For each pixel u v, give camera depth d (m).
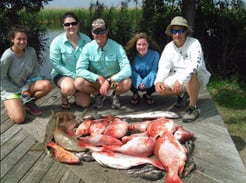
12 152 3.11
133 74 3.94
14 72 3.81
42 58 9.19
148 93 4.02
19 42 3.65
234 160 2.78
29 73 3.91
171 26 3.61
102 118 3.43
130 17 8.11
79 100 4.03
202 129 3.38
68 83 3.85
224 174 2.57
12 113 3.69
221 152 2.91
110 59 3.78
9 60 3.74
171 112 3.68
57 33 11.23
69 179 2.62
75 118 3.49
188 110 3.64
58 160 2.87
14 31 3.68
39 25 9.41
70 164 2.78
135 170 2.60
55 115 3.17
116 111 3.90
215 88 6.99
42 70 8.12
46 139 3.09
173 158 2.57
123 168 2.64
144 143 2.77
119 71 3.93
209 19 7.50
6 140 3.35
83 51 3.78
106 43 3.74
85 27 8.27
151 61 3.91
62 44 3.89
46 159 2.95
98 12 8.25
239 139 4.70
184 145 2.98
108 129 3.05
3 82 3.80
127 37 8.06
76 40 3.91
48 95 4.62
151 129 2.99
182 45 3.67
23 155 3.05
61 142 2.95
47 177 2.68
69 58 3.93
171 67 3.80
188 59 3.69
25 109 3.90
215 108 3.95
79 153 2.86
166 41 7.72
